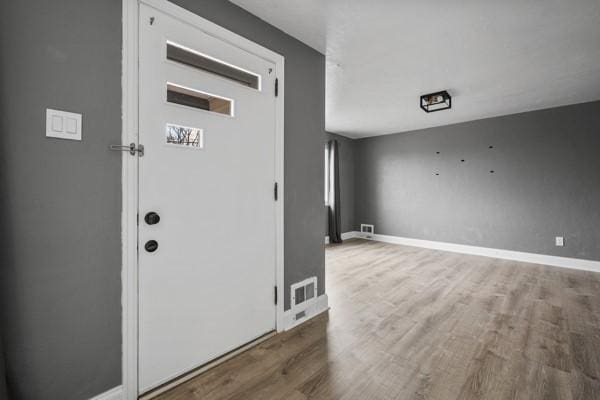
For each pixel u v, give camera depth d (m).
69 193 1.19
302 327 2.19
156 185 1.44
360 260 4.35
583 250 3.85
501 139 4.52
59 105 1.16
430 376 1.60
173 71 1.50
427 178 5.38
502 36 2.21
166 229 1.48
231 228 1.78
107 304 1.30
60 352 1.18
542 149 4.16
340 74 2.95
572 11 1.89
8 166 1.06
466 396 1.44
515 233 4.40
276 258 2.08
